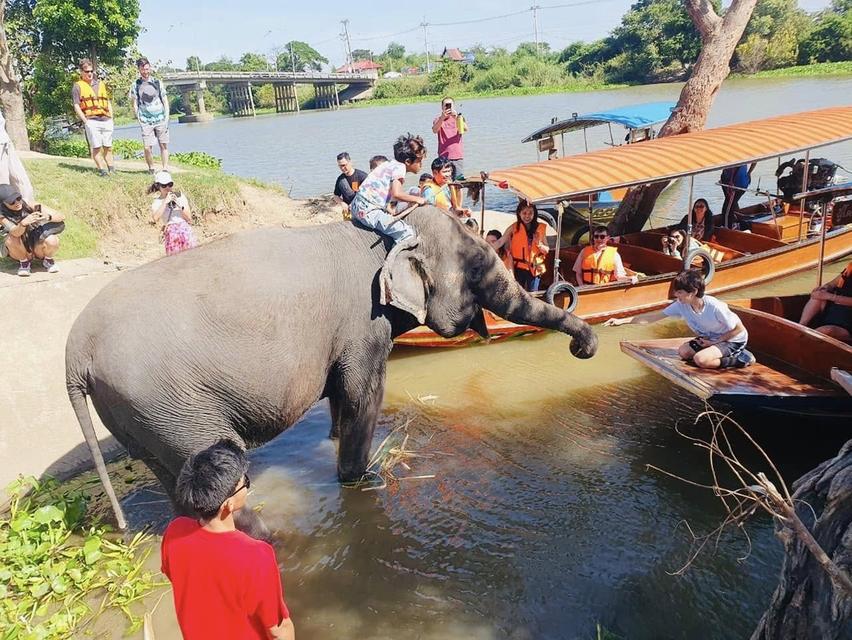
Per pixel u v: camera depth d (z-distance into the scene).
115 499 4.76
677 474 5.80
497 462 6.15
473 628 4.39
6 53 16.14
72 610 4.59
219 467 2.86
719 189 16.94
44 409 6.57
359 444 5.71
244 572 2.80
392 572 4.90
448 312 5.82
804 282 10.00
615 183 8.18
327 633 4.39
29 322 7.33
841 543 3.00
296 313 4.88
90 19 18.77
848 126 9.61
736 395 5.52
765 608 4.34
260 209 14.22
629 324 9.05
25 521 5.22
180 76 63.31
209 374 4.55
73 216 10.65
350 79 73.00
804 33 54.28
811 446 6.09
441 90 73.19
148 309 4.47
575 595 4.57
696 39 56.94
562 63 72.31
